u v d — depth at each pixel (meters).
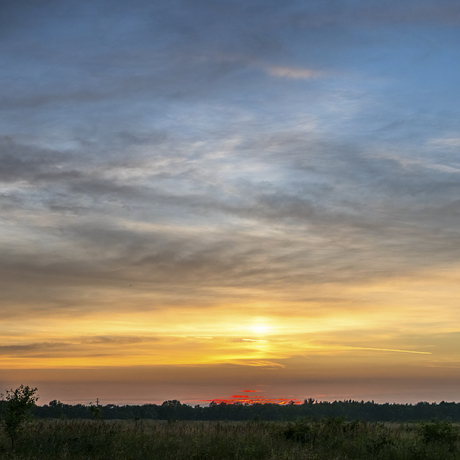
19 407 22.19
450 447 23.84
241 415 88.38
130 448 21.05
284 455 19.92
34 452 20.14
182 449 21.03
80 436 23.22
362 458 20.86
